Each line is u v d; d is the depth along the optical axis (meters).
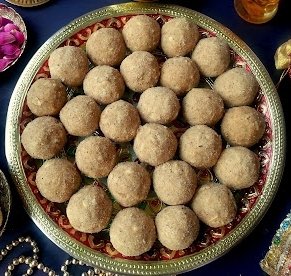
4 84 0.38
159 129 0.34
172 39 0.36
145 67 0.35
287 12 0.39
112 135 0.34
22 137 0.34
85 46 0.37
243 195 0.35
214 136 0.34
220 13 0.39
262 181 0.35
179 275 0.36
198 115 0.35
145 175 0.34
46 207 0.34
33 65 0.36
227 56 0.36
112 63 0.36
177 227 0.33
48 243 0.36
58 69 0.35
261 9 0.38
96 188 0.34
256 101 0.37
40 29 0.39
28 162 0.35
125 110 0.34
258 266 0.36
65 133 0.35
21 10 0.39
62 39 0.36
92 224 0.33
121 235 0.33
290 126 0.38
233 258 0.36
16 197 0.36
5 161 0.36
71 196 0.34
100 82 0.34
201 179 0.35
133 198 0.33
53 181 0.33
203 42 0.36
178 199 0.33
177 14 0.38
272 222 0.36
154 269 0.33
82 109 0.34
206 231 0.35
